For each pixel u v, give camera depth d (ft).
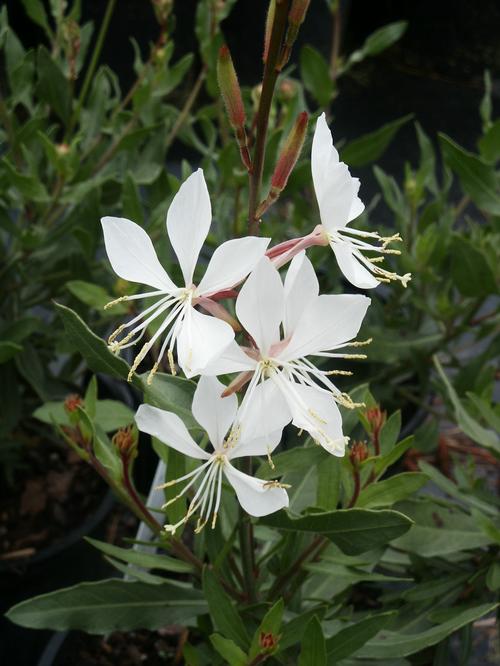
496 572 0.63
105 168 0.87
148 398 0.45
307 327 0.38
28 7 0.81
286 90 0.80
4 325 0.78
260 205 0.40
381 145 0.85
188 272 0.37
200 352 0.35
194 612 0.56
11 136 0.80
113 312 0.66
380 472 0.52
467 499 0.67
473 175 0.70
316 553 0.56
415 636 0.55
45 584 0.80
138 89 0.81
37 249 0.81
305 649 0.45
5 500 0.87
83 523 0.83
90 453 0.50
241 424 0.38
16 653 0.78
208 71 0.84
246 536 0.52
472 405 0.76
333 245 0.39
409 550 0.65
